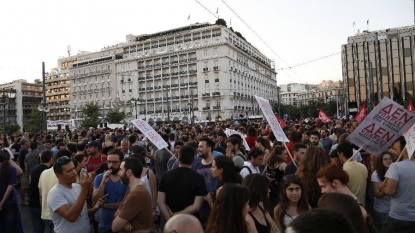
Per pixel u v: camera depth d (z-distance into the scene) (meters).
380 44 85.00
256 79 105.00
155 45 96.06
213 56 85.56
